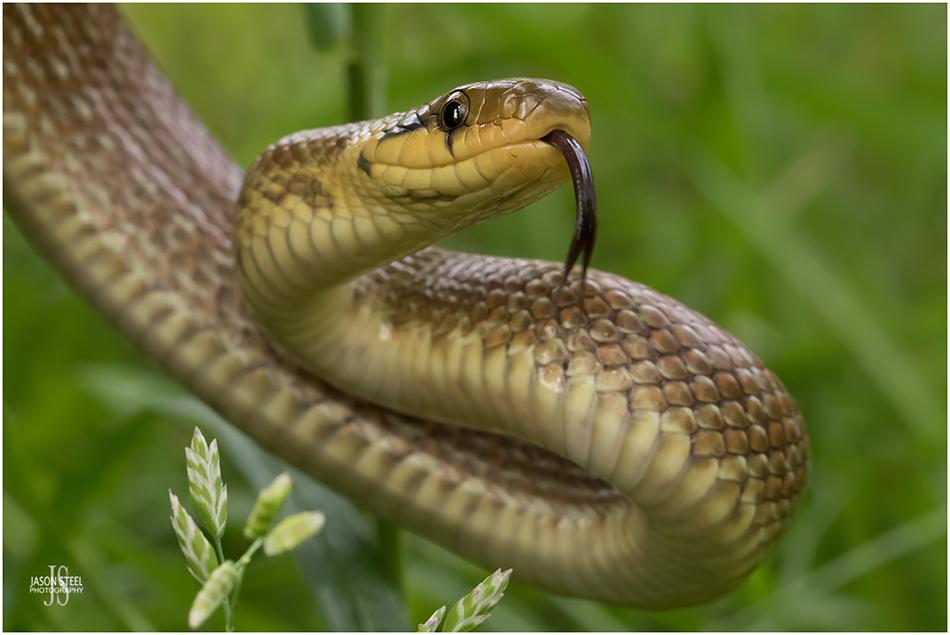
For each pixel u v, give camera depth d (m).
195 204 0.71
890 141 0.97
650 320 0.67
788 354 0.83
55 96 0.71
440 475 0.69
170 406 0.72
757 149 0.97
